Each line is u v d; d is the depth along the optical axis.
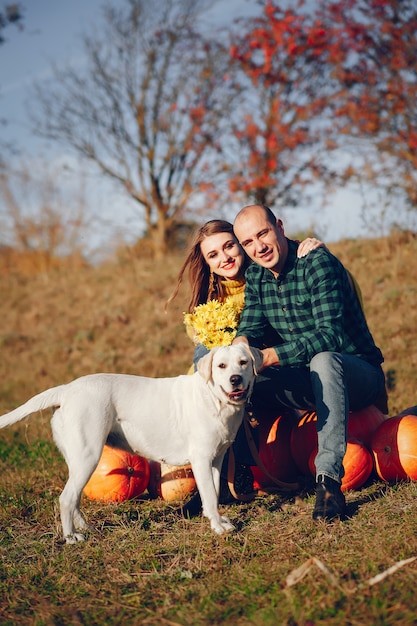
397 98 11.27
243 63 12.49
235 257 4.30
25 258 15.52
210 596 2.69
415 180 11.10
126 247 14.09
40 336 11.24
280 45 11.90
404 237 10.09
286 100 12.47
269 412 4.39
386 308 8.39
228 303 4.23
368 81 11.66
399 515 3.42
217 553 3.18
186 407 3.75
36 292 13.30
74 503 3.56
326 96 12.12
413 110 11.30
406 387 6.32
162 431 3.74
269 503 4.04
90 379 3.74
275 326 4.19
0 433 6.71
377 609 2.37
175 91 14.25
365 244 10.32
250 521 3.70
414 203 11.12
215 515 3.57
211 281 4.44
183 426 3.73
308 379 4.06
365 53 11.68
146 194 14.62
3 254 15.84
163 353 9.45
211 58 13.78
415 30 11.41
